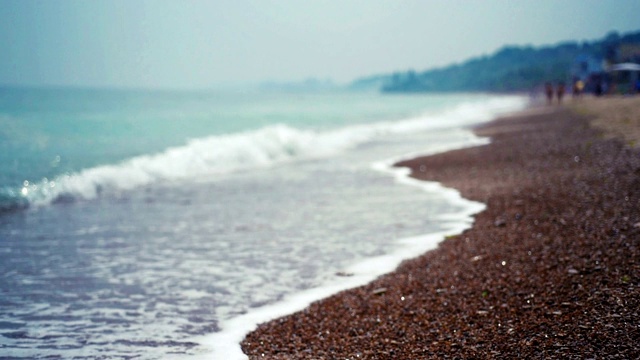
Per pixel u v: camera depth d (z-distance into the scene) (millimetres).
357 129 39094
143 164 19297
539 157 19547
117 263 9094
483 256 8836
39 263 9031
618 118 32500
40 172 16969
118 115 44406
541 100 99875
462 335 6000
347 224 11656
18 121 34094
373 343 6039
